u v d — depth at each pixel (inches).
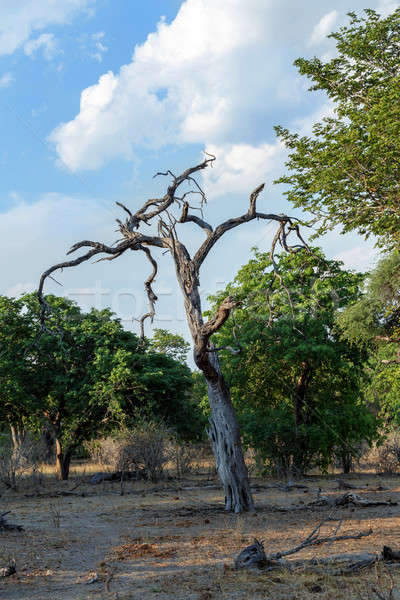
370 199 879.1
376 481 917.2
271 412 1069.8
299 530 412.5
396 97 787.4
